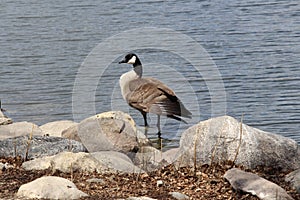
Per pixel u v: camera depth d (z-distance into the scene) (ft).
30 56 87.92
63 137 43.91
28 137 42.11
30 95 69.87
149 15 115.75
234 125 38.09
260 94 69.26
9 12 120.98
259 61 83.25
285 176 34.91
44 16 116.16
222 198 31.99
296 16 111.65
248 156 36.99
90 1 129.80
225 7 121.80
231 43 94.32
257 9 119.14
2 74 79.20
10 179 34.37
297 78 74.79
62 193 30.99
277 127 59.11
